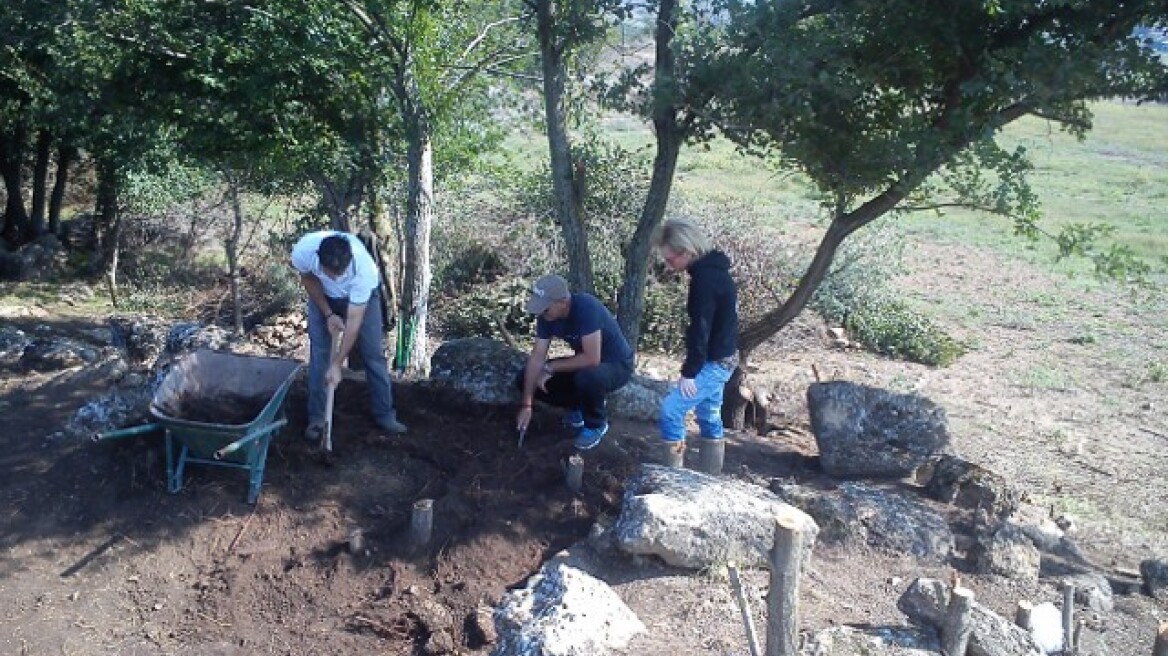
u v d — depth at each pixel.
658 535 6.00
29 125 17.67
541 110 12.65
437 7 9.95
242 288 17.33
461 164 12.73
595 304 6.91
